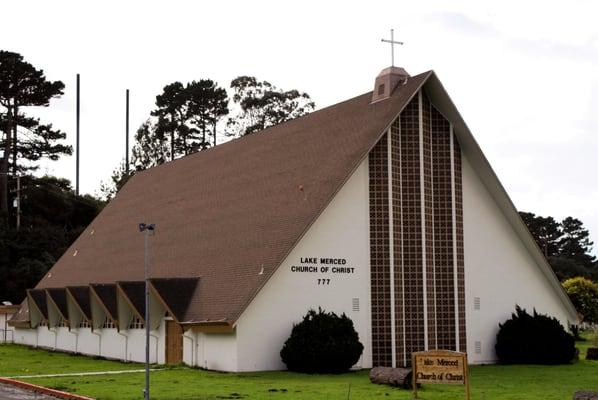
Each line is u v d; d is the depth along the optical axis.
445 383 23.86
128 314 42.78
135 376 33.56
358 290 36.88
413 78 39.09
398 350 37.09
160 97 107.12
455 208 39.50
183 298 38.56
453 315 38.91
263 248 36.88
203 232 44.38
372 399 25.17
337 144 39.56
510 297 41.06
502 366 38.31
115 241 54.84
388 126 37.25
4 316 63.66
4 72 93.94
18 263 85.00
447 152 39.56
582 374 34.34
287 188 40.12
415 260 38.12
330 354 33.31
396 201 38.00
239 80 99.50
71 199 103.31
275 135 47.69
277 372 34.12
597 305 62.50
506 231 41.31
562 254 152.12
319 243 36.31
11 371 37.44
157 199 55.81
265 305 35.00
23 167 98.75
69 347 51.28
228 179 47.88
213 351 36.00
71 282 54.22
